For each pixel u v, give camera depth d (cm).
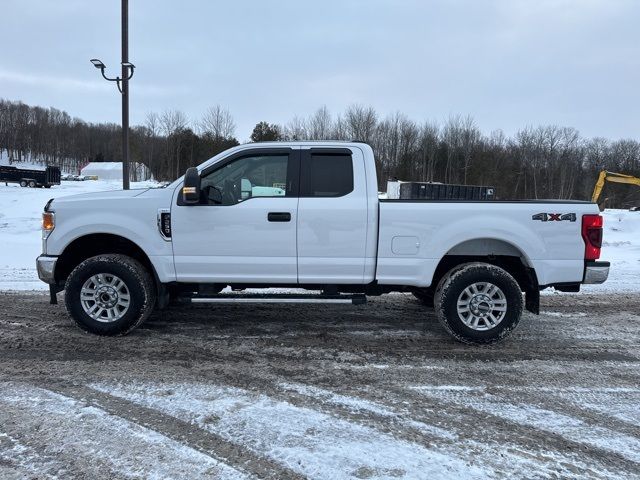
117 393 366
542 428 325
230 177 495
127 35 1170
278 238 482
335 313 621
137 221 488
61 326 534
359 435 310
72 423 318
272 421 326
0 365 420
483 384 398
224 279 491
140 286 491
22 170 4206
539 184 6688
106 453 283
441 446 299
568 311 654
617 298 735
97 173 8350
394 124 6350
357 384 393
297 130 6116
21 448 287
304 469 271
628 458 290
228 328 545
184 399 357
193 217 484
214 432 310
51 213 491
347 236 481
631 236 1792
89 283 496
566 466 280
